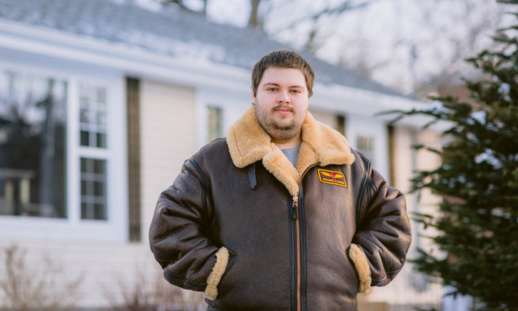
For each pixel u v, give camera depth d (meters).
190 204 2.98
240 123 3.07
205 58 11.32
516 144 4.96
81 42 9.87
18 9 10.09
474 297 4.98
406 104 14.57
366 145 14.34
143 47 10.53
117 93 10.46
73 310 9.21
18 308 8.31
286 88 2.98
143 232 10.55
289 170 2.95
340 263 2.91
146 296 9.10
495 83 5.09
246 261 2.85
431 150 5.26
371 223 3.11
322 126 3.19
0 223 9.27
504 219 4.97
